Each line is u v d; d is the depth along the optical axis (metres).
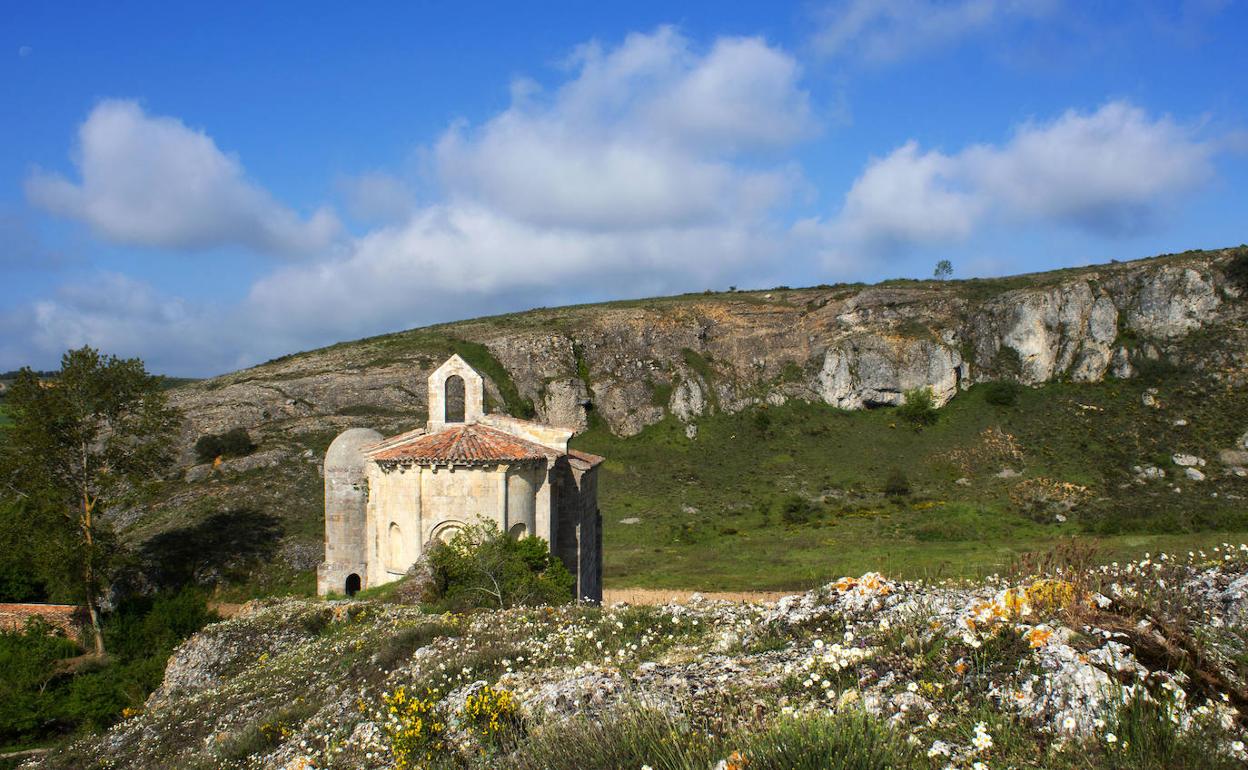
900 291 105.94
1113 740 6.12
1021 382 90.25
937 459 79.88
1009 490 70.25
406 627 18.30
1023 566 11.63
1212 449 71.62
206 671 24.92
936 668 8.06
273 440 65.06
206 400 73.25
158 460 46.06
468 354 93.94
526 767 8.05
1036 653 7.55
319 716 14.46
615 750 7.55
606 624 14.09
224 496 55.06
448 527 29.75
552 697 9.65
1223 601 8.67
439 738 10.04
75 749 20.50
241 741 14.73
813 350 99.88
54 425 42.56
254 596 46.03
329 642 21.09
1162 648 7.47
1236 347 83.94
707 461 84.75
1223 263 92.19
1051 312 92.12
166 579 47.31
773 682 8.88
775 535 61.91
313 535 51.66
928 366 91.00
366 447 39.56
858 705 7.40
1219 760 5.82
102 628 41.19
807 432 89.69
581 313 114.81
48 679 33.78
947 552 51.56
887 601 10.77
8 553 42.78
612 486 76.75
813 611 11.20
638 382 95.44
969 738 6.68
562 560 32.69
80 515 43.56
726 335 103.69
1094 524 59.16
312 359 93.56
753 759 6.56
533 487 30.80
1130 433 77.12
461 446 30.52
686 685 9.26
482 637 15.30
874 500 71.69
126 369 44.56
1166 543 48.03
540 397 92.50
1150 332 89.06
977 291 105.50
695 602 15.88
